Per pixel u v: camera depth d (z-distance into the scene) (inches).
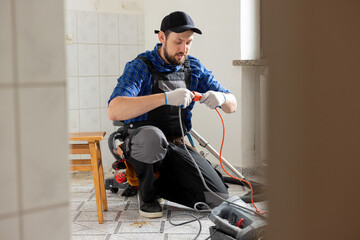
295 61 33.0
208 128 147.9
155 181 96.9
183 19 95.3
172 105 99.0
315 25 32.7
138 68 97.3
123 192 115.2
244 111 136.9
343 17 32.9
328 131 33.9
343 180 34.4
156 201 99.7
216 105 96.2
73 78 145.6
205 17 145.3
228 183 127.3
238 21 136.5
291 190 34.0
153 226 91.9
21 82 30.1
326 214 34.5
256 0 134.9
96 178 93.4
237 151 139.9
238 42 137.2
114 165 110.6
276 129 33.7
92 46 148.9
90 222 95.1
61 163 32.4
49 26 31.1
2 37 29.1
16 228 30.6
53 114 31.8
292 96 33.3
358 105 33.6
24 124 30.4
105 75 152.4
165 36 97.1
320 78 33.2
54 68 31.6
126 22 156.1
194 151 104.3
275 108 33.5
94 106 150.7
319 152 34.0
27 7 30.1
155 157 92.5
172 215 98.9
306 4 32.4
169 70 100.9
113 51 153.7
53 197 32.2
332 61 33.2
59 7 31.5
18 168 30.3
